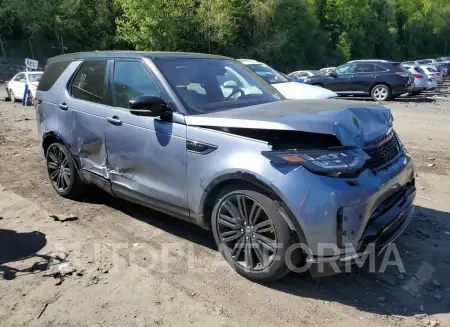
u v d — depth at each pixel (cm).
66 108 488
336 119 319
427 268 361
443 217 470
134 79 418
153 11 3766
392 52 8038
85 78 478
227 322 290
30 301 313
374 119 363
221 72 443
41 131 534
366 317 296
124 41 4366
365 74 1828
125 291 326
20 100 1861
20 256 380
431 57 9062
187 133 360
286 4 5444
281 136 317
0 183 593
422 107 1599
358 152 314
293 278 346
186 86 397
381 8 7838
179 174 368
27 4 3959
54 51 4172
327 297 320
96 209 493
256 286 334
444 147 838
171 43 3903
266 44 4822
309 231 296
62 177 521
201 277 346
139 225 449
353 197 295
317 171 296
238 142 329
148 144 391
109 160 438
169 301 314
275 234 313
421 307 308
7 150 819
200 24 4141
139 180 408
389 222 321
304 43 6009
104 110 439
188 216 373
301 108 355
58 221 457
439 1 8800
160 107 368
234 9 4475
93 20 4406
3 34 4072
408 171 369
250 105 406
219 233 354
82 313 300
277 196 304
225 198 342
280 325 287
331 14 6994
